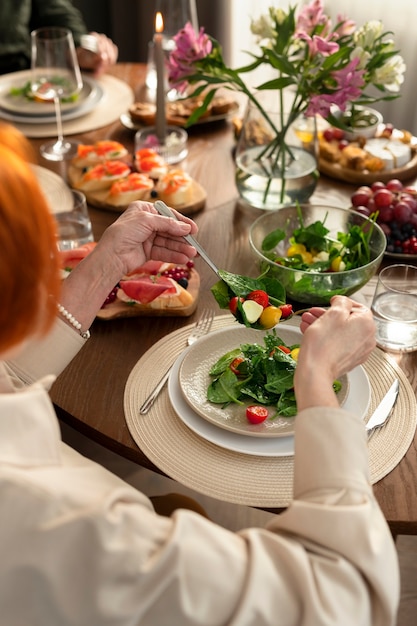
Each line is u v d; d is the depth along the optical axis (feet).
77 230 4.67
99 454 6.41
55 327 3.43
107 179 5.29
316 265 4.30
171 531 2.16
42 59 5.79
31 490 2.06
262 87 4.58
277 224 4.61
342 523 2.28
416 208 4.72
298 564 2.21
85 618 2.03
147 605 2.07
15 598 2.04
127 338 4.01
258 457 3.30
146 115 6.08
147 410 3.53
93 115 6.38
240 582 2.17
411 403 3.57
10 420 2.17
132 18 10.03
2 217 1.88
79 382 3.71
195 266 4.59
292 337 3.86
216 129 6.28
